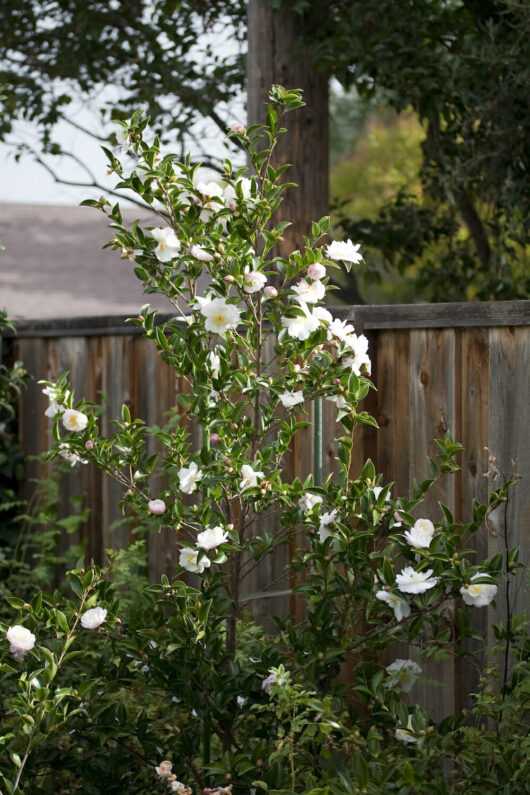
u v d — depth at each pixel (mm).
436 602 3221
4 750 2943
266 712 3115
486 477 3215
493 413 3188
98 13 6352
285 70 5102
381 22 5168
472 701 3240
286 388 2998
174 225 3090
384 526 2977
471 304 3215
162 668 3020
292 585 3863
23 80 6648
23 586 4828
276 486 3025
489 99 5090
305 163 5113
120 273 13734
